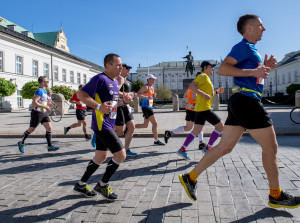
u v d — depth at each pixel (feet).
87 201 9.72
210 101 15.64
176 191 10.46
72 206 9.27
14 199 10.14
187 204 9.11
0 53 105.91
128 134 17.51
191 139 15.55
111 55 9.82
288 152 16.90
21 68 117.80
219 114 56.39
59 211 8.88
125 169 14.12
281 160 14.73
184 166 14.38
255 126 7.91
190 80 89.71
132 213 8.52
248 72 7.54
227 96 245.86
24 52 118.93
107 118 9.53
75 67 167.63
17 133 29.81
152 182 11.73
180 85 293.84
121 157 9.49
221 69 8.03
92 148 21.27
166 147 20.47
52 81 139.74
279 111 61.98
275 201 8.37
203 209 8.64
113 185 11.47
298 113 34.53
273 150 8.09
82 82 177.68
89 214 8.57
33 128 19.61
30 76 122.31
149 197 9.91
